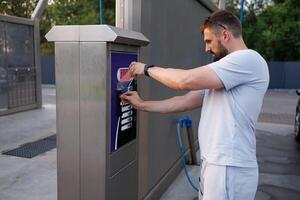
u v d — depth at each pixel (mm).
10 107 7902
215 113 1658
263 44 20812
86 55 1690
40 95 8898
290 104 11750
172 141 3836
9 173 3998
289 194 3688
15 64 7988
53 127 6578
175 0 3703
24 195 3387
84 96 1723
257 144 5988
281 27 20406
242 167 1617
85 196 1799
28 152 4863
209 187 1655
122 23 2471
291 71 17125
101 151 1730
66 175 1818
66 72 1739
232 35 1652
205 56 5746
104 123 1705
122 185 1941
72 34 1700
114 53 1726
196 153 4871
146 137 2908
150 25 2885
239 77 1571
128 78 1897
